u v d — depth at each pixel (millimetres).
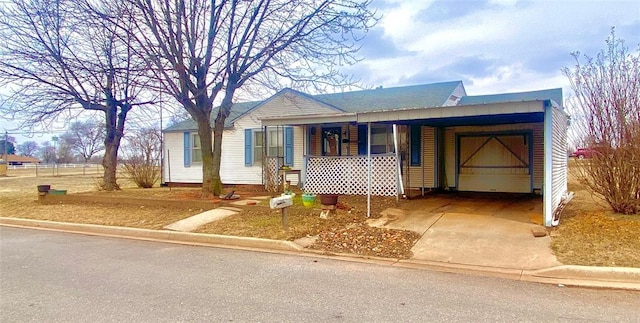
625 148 7594
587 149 8203
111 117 14539
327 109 14297
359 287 4703
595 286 4699
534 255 5836
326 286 4750
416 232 7414
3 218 10211
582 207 9164
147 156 18016
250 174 16047
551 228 7172
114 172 14969
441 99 13914
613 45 7859
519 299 4262
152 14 9867
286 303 4164
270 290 4602
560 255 5691
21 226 9539
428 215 8867
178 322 3652
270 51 10633
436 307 4023
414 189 13992
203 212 9570
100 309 3990
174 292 4531
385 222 8281
